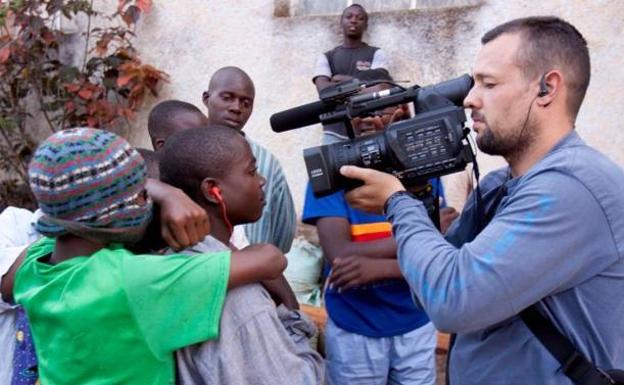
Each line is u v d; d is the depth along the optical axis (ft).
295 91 15.21
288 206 9.17
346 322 8.34
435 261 4.82
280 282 6.78
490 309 4.59
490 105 5.04
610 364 4.84
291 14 15.46
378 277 7.86
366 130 6.95
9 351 5.39
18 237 6.45
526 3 12.80
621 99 12.13
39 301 4.75
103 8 17.03
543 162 4.82
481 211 5.56
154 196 5.02
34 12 17.03
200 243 5.05
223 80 9.87
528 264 4.54
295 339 5.43
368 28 14.51
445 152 5.31
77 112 17.02
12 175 18.30
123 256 4.66
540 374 4.84
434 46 13.80
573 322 4.81
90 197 4.50
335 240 8.14
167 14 16.35
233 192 5.37
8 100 17.61
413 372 8.52
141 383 4.57
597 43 12.23
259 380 4.57
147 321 4.51
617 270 4.73
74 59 17.44
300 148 15.21
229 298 4.64
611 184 4.66
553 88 4.92
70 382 4.65
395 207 5.23
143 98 16.79
